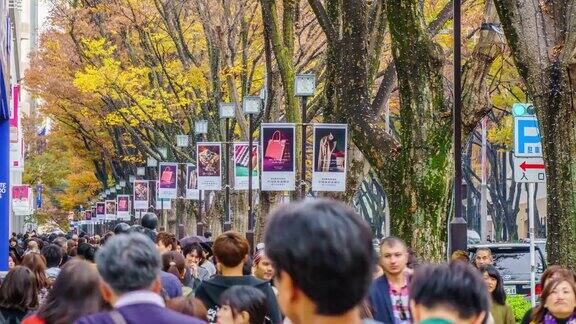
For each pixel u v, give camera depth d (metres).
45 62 55.66
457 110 19.41
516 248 23.98
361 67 23.02
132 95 45.84
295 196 32.38
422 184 19.98
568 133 14.85
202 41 43.78
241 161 39.56
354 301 3.91
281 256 3.92
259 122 39.81
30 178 108.31
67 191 95.50
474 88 19.95
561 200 14.90
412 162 20.09
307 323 3.94
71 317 7.52
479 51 19.91
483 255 15.68
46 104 63.84
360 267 3.91
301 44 35.47
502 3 15.18
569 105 14.81
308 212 3.97
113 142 65.88
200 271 16.70
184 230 55.50
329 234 3.89
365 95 22.78
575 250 14.86
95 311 7.56
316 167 26.09
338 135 25.52
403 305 10.23
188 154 50.81
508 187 69.12
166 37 44.88
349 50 23.16
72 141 77.62
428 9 32.78
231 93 38.66
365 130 21.67
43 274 12.91
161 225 64.19
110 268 5.73
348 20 23.27
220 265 10.47
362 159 28.33
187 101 43.78
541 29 14.98
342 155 25.98
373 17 25.05
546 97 14.91
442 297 4.93
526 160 19.50
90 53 45.47
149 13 44.22
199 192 49.84
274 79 34.16
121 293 5.77
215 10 39.03
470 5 29.38
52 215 122.69
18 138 60.19
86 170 88.12
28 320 7.60
